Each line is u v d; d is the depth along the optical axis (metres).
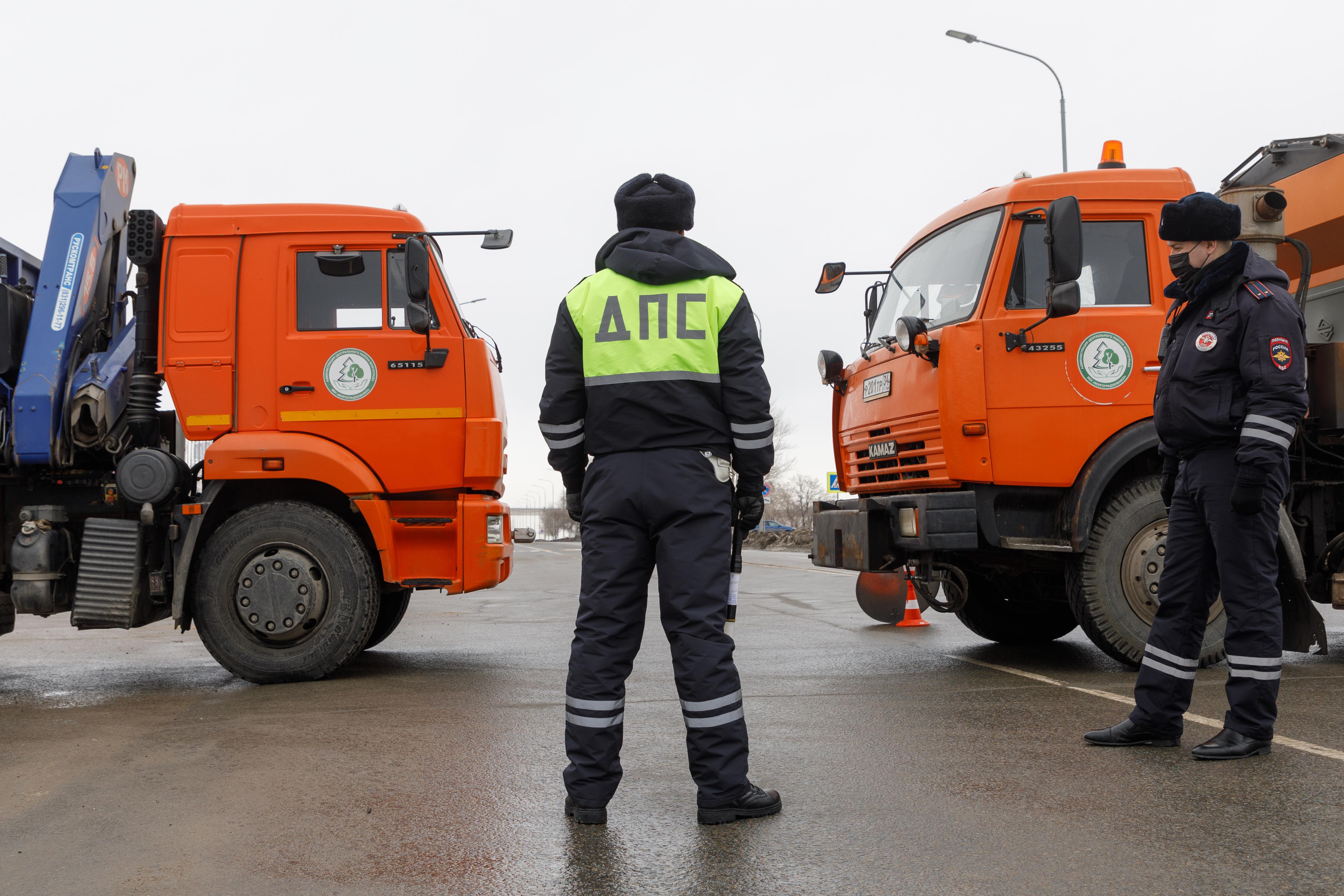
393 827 3.16
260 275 6.21
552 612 11.09
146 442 6.40
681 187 3.41
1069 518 5.74
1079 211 5.32
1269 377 3.73
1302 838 2.94
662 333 3.21
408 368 6.18
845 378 7.20
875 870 2.73
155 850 2.96
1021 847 2.89
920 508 5.70
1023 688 5.46
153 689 5.87
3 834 3.12
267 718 4.88
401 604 7.56
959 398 5.73
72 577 6.46
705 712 3.16
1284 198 6.23
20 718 4.96
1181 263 4.05
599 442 3.25
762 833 3.06
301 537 6.04
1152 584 5.77
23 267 7.18
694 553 3.19
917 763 3.84
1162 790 3.43
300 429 6.14
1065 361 5.76
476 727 4.61
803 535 37.88
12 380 6.49
